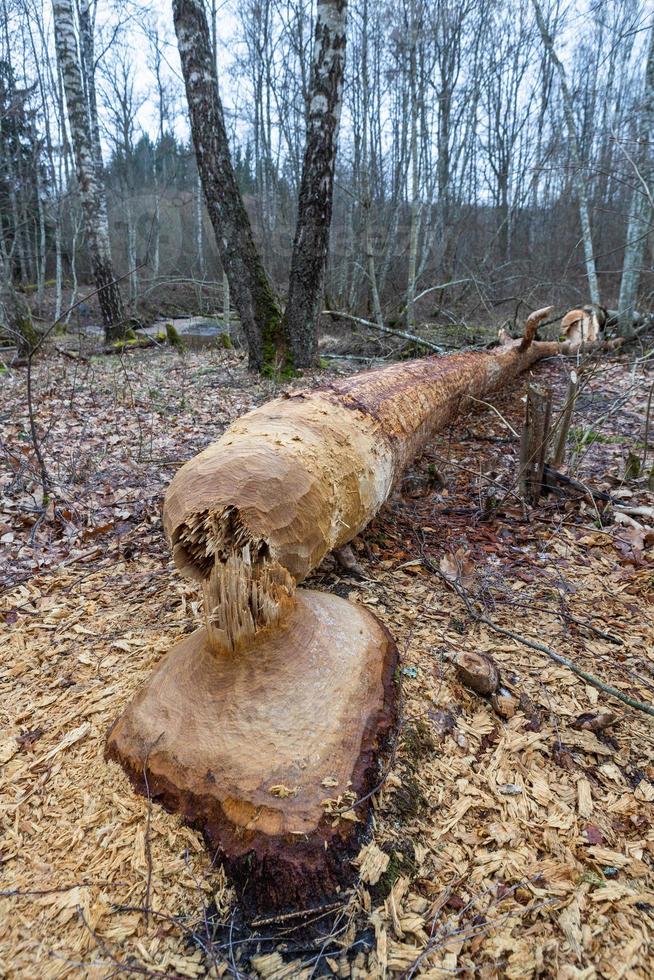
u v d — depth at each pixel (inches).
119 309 427.5
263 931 45.4
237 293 267.6
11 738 64.6
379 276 522.3
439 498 136.4
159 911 46.3
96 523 125.0
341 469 84.1
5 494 139.9
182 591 95.4
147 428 197.9
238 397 239.3
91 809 54.2
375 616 78.0
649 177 270.8
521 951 44.1
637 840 52.7
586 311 313.3
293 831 48.1
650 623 85.2
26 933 45.1
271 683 59.1
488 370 213.0
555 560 105.3
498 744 63.2
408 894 47.9
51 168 547.2
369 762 55.1
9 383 274.4
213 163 248.4
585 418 196.1
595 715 67.6
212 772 52.7
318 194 253.0
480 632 83.3
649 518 117.1
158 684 63.8
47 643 83.1
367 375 131.7
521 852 51.5
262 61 612.7
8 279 372.2
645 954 43.6
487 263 537.0
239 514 63.4
